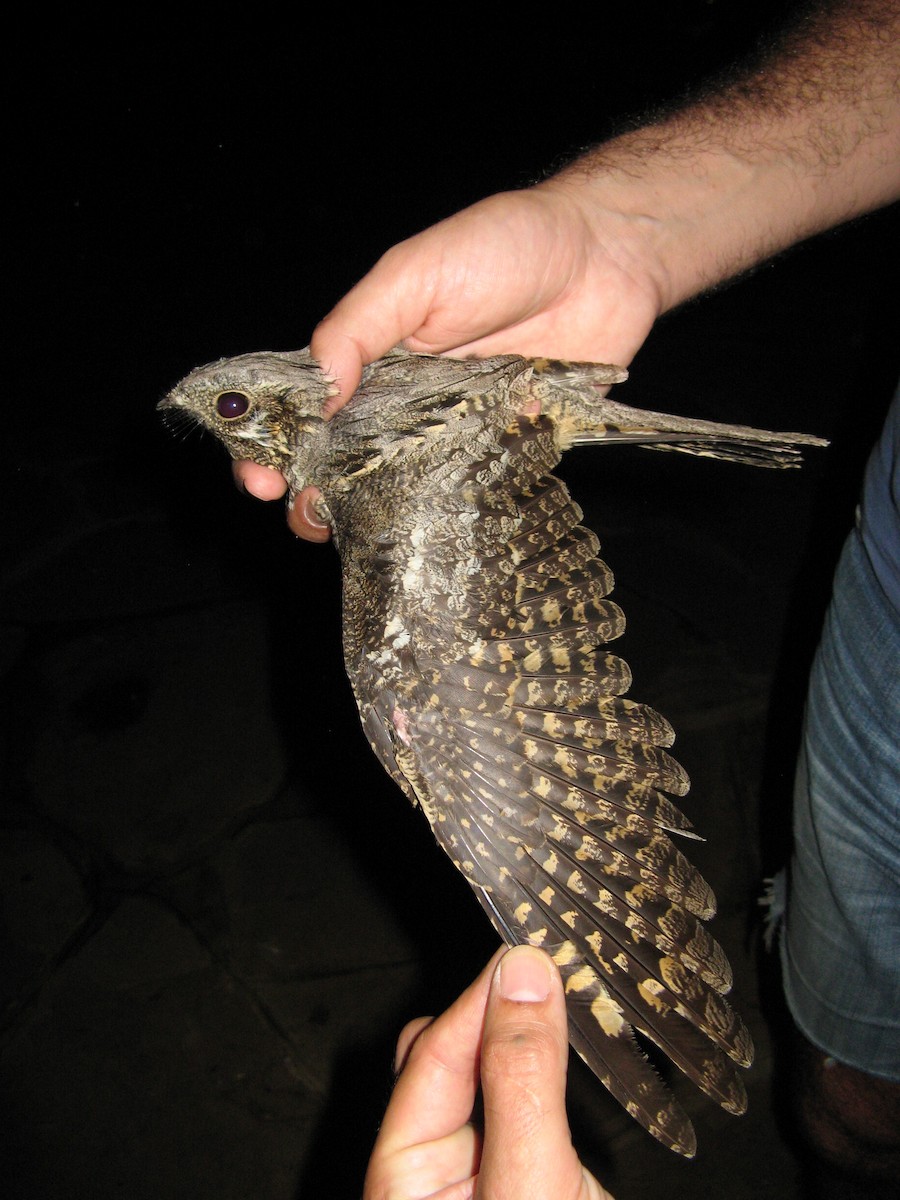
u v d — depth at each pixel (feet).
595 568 1.29
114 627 3.01
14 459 3.55
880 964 1.66
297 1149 2.07
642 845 1.22
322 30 6.47
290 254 4.66
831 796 1.65
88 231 4.84
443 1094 1.23
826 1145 1.90
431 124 5.61
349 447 1.48
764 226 1.85
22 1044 2.19
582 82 5.86
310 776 2.64
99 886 2.43
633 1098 1.15
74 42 6.38
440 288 1.66
